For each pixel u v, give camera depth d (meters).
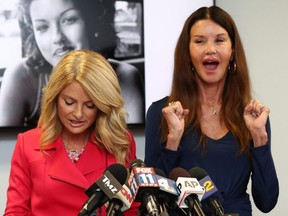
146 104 2.73
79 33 2.65
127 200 1.22
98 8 2.67
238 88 1.94
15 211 1.63
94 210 1.24
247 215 1.83
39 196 1.65
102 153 1.75
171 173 1.39
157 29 2.74
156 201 1.19
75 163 1.73
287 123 2.91
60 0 2.63
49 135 1.70
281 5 2.91
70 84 1.60
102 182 1.25
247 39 2.89
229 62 1.94
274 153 2.92
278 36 2.91
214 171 1.82
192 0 2.77
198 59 1.88
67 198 1.64
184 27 1.95
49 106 1.69
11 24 2.60
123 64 2.70
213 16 1.89
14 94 2.61
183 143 1.85
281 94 2.91
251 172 1.88
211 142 1.85
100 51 2.68
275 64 2.91
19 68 2.61
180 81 1.94
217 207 1.32
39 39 2.62
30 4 2.61
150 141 1.93
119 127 1.71
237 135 1.85
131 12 2.71
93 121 1.70
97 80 1.61
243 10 2.89
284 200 2.91
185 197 1.24
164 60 2.75
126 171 1.28
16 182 1.68
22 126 2.61
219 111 1.93
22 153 1.70
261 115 1.79
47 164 1.68
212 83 1.91
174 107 1.78
